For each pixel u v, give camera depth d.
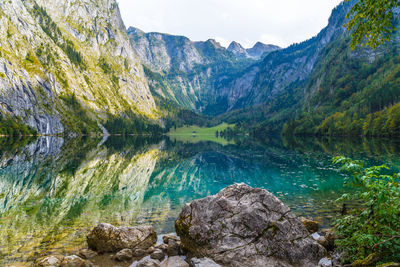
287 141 109.56
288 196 19.12
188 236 9.48
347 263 7.42
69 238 11.23
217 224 9.31
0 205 17.02
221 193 10.63
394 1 7.75
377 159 38.00
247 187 10.49
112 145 84.19
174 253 9.61
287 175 29.19
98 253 9.63
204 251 8.83
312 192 20.45
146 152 60.22
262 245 8.59
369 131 114.31
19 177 27.19
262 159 45.53
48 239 11.09
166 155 53.88
